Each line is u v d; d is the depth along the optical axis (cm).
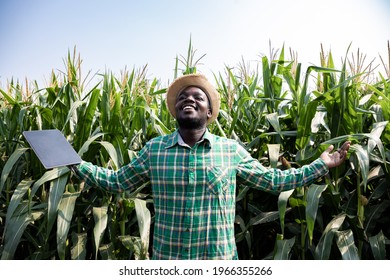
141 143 322
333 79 258
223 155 184
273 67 304
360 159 203
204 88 207
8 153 292
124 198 246
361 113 245
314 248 242
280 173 193
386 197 265
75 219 267
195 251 175
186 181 176
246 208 285
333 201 232
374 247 220
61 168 226
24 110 257
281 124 296
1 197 295
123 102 320
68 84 276
